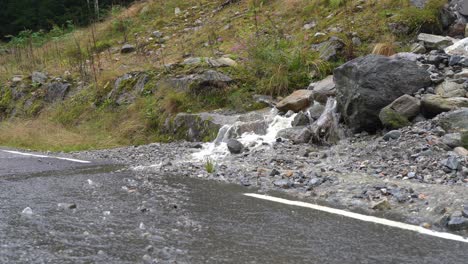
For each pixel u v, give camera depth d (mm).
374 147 6559
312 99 8688
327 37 10852
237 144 7539
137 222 4082
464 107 6852
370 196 4926
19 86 16156
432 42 9617
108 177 6223
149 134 10695
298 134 7676
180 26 17172
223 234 3807
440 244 3631
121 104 12211
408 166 5805
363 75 7332
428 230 3980
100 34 19234
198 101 10625
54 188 5477
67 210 4453
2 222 4051
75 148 10359
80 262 3160
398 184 5219
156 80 12047
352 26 11164
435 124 6719
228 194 5227
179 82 11266
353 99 7375
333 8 12562
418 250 3492
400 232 3916
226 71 10977
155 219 4188
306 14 13125
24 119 14453
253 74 10773
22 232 3777
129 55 16141
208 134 9375
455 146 6152
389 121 7023
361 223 4160
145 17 19281
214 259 3266
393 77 7352
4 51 20922
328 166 6211
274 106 9531
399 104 7086
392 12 11125
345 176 5688
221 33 14586
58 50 18938
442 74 7941
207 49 13625
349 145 6977
